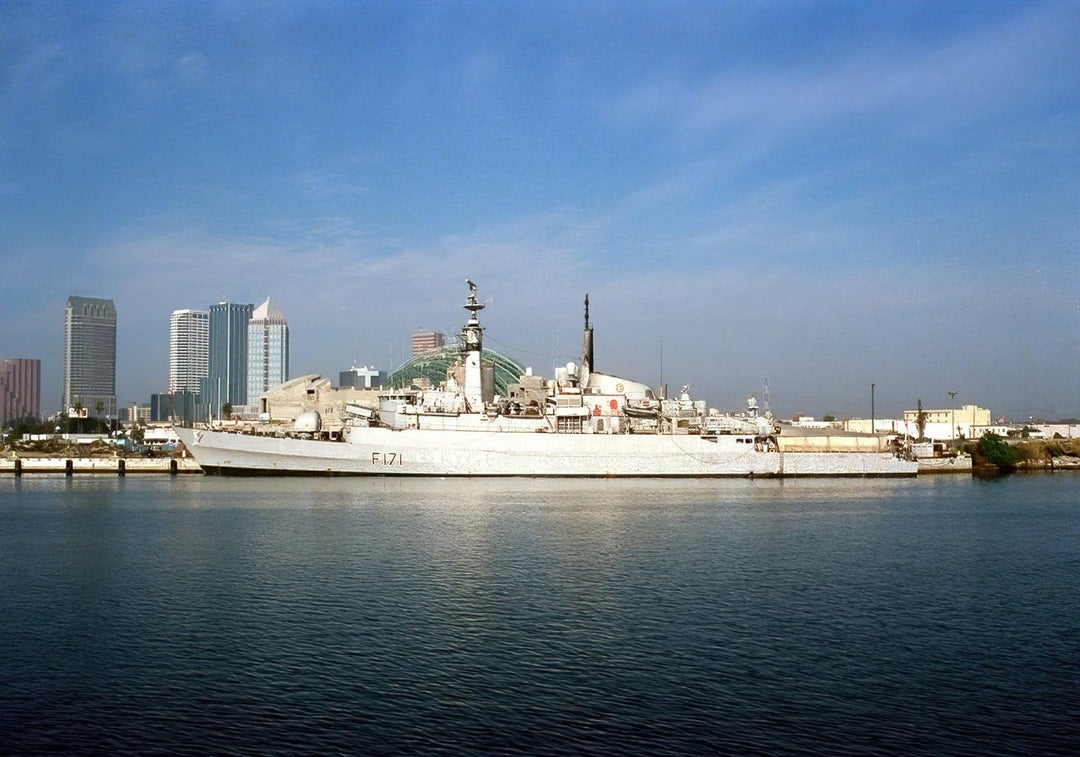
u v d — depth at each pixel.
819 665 36.72
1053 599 49.88
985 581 55.41
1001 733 29.78
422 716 30.92
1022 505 110.00
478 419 136.75
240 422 179.00
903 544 71.50
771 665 36.66
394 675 35.22
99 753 28.00
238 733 29.52
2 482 147.88
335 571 56.72
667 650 38.66
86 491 123.56
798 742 28.89
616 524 80.69
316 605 46.94
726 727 30.03
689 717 30.91
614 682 34.44
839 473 160.38
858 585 53.47
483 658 37.38
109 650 38.72
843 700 32.66
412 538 70.94
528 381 146.75
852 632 41.97
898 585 53.66
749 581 54.16
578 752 28.03
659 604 47.44
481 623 43.06
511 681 34.50
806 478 156.50
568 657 37.59
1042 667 36.69
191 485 129.50
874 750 28.36
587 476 140.25
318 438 139.25
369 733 29.48
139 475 166.38
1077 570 59.72
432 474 134.88
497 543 68.50
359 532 74.44
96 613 45.38
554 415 140.12
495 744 28.59
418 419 135.12
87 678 35.00
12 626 42.84
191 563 59.97
